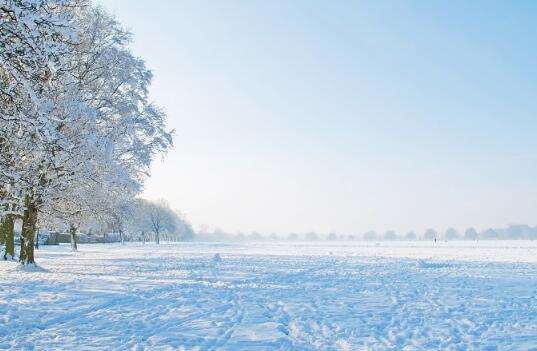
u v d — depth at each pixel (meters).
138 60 23.25
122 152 22.53
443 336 8.95
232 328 9.45
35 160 17.17
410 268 25.91
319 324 10.07
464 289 16.25
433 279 19.69
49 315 10.25
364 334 9.09
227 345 8.04
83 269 22.70
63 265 25.48
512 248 60.75
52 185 19.45
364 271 23.81
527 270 24.09
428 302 13.24
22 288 14.31
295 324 10.02
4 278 17.16
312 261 32.28
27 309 10.82
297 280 19.05
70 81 17.34
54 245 70.81
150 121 23.34
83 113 18.20
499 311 11.76
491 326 9.92
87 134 19.11
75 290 14.19
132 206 25.61
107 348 7.66
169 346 7.89
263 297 13.94
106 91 22.31
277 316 10.87
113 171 20.53
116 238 108.69
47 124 10.32
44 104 12.05
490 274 21.92
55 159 17.19
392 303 13.02
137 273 20.83
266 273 22.03
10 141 13.02
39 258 32.72
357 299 13.77
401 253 46.47
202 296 13.86
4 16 9.55
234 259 34.34
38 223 26.08
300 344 8.23
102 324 9.57
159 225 110.56
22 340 8.08
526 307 12.37
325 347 8.05
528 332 9.31
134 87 23.05
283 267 26.16
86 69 21.39
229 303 12.63
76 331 8.90
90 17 21.62
